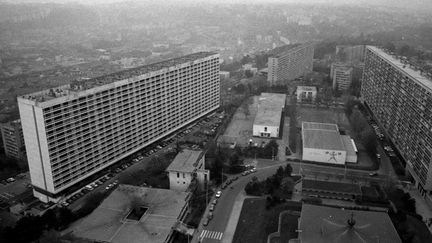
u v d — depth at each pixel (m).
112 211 198.62
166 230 183.88
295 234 194.38
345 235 170.12
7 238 182.62
